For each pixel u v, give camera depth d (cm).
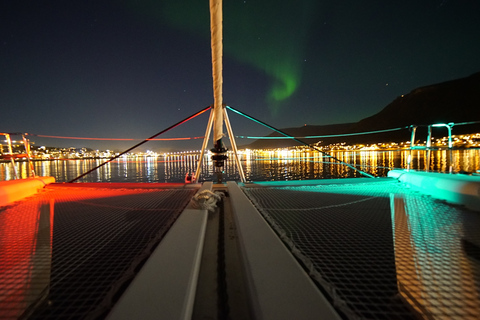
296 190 410
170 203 333
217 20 207
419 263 149
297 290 101
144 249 183
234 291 118
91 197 390
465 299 112
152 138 526
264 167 8381
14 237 210
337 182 476
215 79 290
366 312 103
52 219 267
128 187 471
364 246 177
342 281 129
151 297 97
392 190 400
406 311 104
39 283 134
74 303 115
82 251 180
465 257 156
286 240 177
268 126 538
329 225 227
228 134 520
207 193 276
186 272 118
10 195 364
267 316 85
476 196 280
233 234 199
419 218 246
